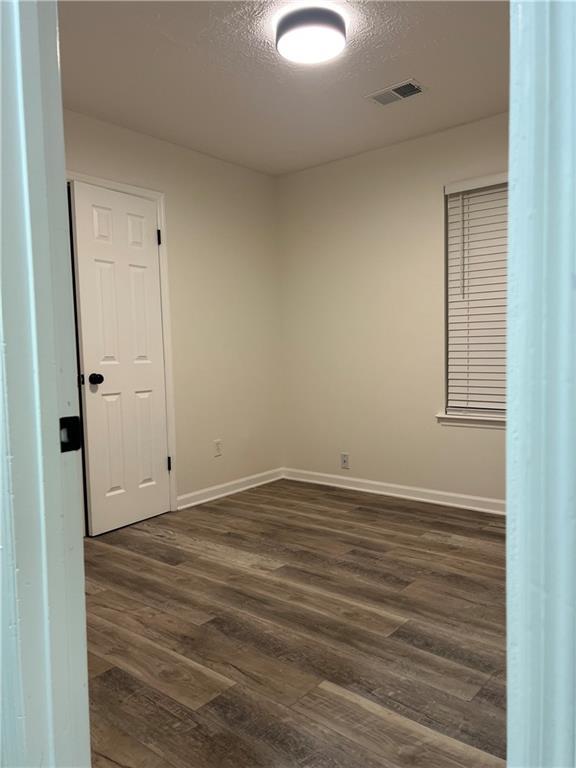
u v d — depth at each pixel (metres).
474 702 1.64
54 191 0.86
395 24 2.36
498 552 2.86
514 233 0.49
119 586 2.53
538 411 0.49
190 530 3.32
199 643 2.01
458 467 3.69
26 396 0.83
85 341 3.19
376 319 4.01
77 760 0.89
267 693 1.70
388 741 1.48
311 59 2.49
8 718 0.86
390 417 3.99
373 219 3.97
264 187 4.42
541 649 0.50
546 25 0.47
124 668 1.86
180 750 1.46
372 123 3.43
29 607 0.83
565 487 0.48
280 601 2.34
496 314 3.50
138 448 3.50
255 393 4.38
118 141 3.37
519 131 0.49
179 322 3.76
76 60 2.59
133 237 3.46
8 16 0.80
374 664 1.86
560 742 0.49
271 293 4.51
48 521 0.85
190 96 2.99
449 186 3.57
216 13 2.25
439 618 2.17
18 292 0.82
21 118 0.81
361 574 2.61
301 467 4.54
